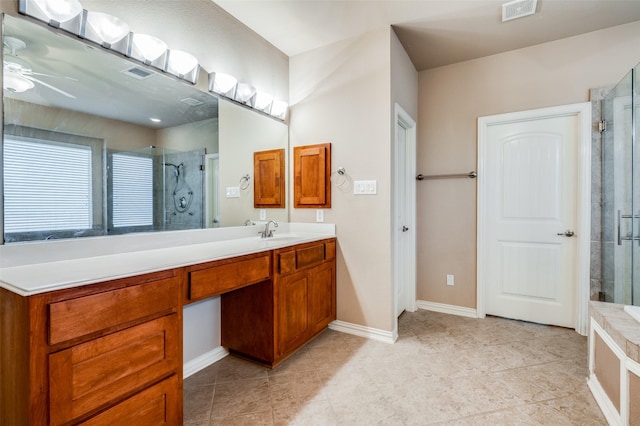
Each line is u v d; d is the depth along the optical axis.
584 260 2.44
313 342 2.34
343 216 2.53
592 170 2.42
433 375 1.87
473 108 2.88
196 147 1.97
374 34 2.39
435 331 2.54
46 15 1.28
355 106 2.47
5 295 0.98
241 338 2.05
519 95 2.70
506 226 2.80
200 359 1.98
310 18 2.24
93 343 1.03
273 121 2.63
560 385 1.75
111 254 1.52
